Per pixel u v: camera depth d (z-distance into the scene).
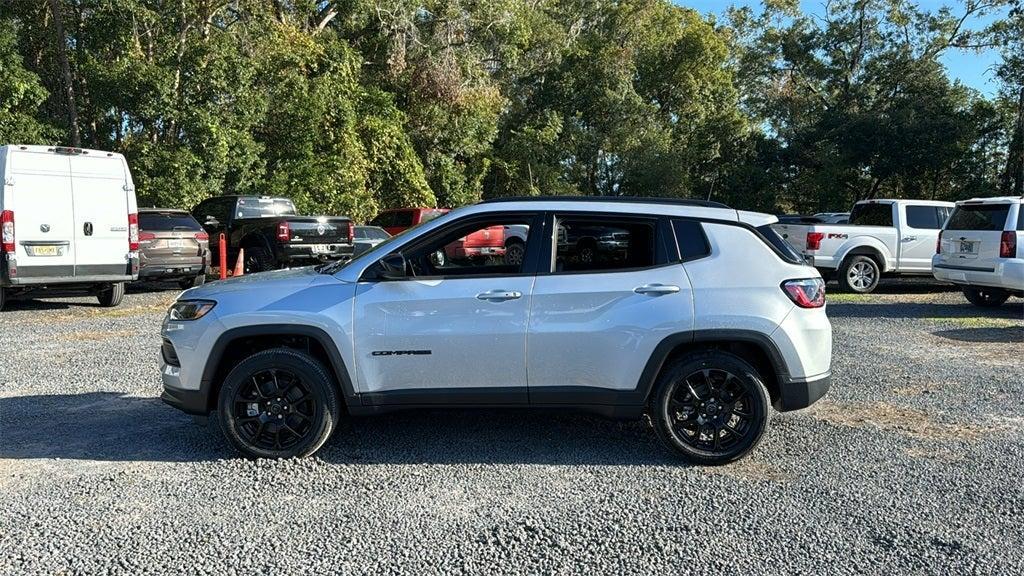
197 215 16.92
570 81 38.62
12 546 3.62
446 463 4.84
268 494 4.30
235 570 3.41
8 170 10.73
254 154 21.27
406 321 4.77
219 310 4.84
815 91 41.28
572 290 4.75
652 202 4.97
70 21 21.27
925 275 14.59
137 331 9.81
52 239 11.12
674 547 3.65
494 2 31.19
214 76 20.06
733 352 4.93
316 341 4.91
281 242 14.38
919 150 33.81
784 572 3.41
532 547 3.65
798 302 4.79
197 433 5.42
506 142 37.94
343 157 24.39
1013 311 11.77
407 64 29.72
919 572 3.41
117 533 3.77
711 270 4.78
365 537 3.75
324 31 27.55
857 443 5.24
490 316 4.75
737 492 4.35
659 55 41.03
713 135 40.56
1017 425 5.67
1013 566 3.46
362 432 5.46
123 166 11.81
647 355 4.72
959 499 4.24
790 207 40.94
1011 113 34.75
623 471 4.70
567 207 4.92
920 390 6.73
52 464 4.78
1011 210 10.95
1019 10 29.81
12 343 8.94
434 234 4.95
